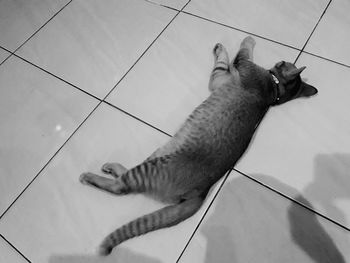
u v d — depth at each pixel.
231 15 1.42
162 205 1.05
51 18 1.50
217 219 1.03
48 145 1.18
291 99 1.18
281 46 1.32
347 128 1.14
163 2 1.48
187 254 0.98
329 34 1.33
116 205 1.06
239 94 1.08
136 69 1.32
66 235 1.02
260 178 1.08
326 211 1.02
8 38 1.46
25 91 1.31
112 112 1.23
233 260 0.97
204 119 1.06
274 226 1.01
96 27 1.45
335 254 0.96
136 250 1.00
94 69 1.33
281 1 1.43
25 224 1.05
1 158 1.17
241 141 1.04
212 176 0.99
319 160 1.10
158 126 1.19
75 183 1.10
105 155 1.15
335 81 1.23
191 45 1.36
